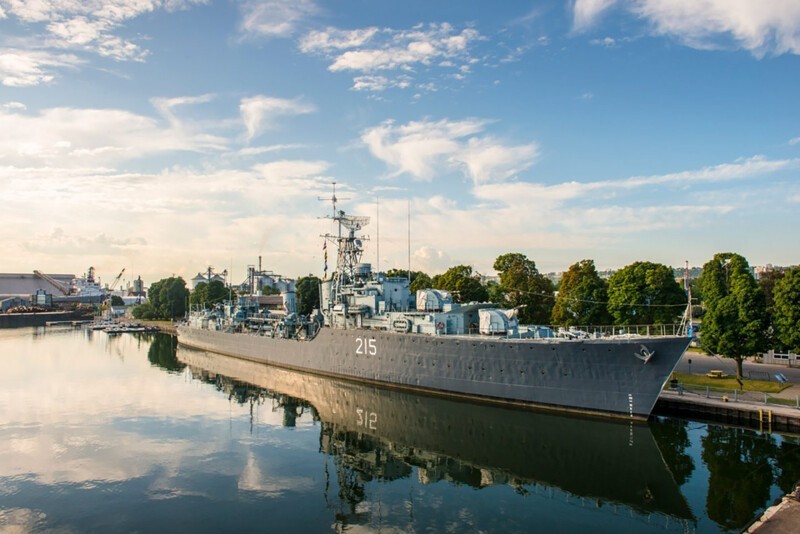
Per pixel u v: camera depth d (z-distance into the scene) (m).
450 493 27.78
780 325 46.44
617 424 36.88
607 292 65.31
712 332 47.59
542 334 44.25
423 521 24.48
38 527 23.78
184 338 100.38
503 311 45.75
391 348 49.84
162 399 49.91
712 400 40.19
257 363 72.25
